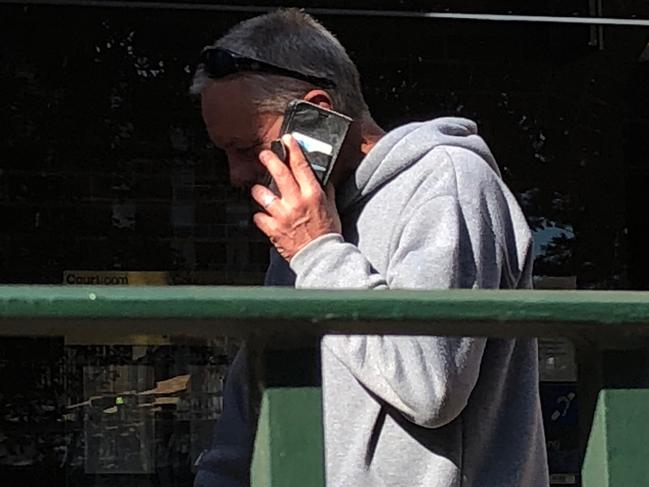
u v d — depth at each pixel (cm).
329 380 171
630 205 497
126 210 477
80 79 475
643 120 496
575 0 473
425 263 164
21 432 472
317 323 104
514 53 485
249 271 480
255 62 188
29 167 473
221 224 480
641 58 491
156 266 477
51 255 473
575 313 108
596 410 112
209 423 483
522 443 173
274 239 169
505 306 107
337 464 169
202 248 479
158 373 481
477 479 170
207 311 101
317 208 169
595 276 495
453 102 481
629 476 112
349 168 187
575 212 493
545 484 180
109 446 477
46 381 475
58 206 474
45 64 473
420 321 105
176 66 476
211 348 484
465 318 106
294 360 106
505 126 486
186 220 479
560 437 463
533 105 488
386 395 160
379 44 474
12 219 471
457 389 158
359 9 466
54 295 99
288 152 176
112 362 479
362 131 192
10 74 471
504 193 179
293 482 105
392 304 105
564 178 492
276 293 103
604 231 496
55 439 474
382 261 177
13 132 472
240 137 190
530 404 176
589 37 480
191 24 472
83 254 475
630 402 112
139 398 480
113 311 100
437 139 179
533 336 111
